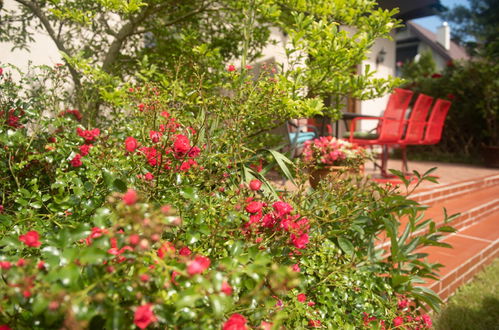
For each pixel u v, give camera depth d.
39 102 2.55
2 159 1.83
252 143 2.61
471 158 8.17
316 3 2.73
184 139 1.37
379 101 8.71
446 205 4.59
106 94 2.20
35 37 3.63
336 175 1.80
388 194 1.95
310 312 1.45
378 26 2.45
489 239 3.69
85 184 1.39
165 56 3.47
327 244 1.83
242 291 1.11
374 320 1.62
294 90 2.30
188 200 1.31
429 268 1.96
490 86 7.43
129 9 2.24
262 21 2.93
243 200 1.38
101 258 0.77
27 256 1.10
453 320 2.31
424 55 12.33
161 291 0.82
